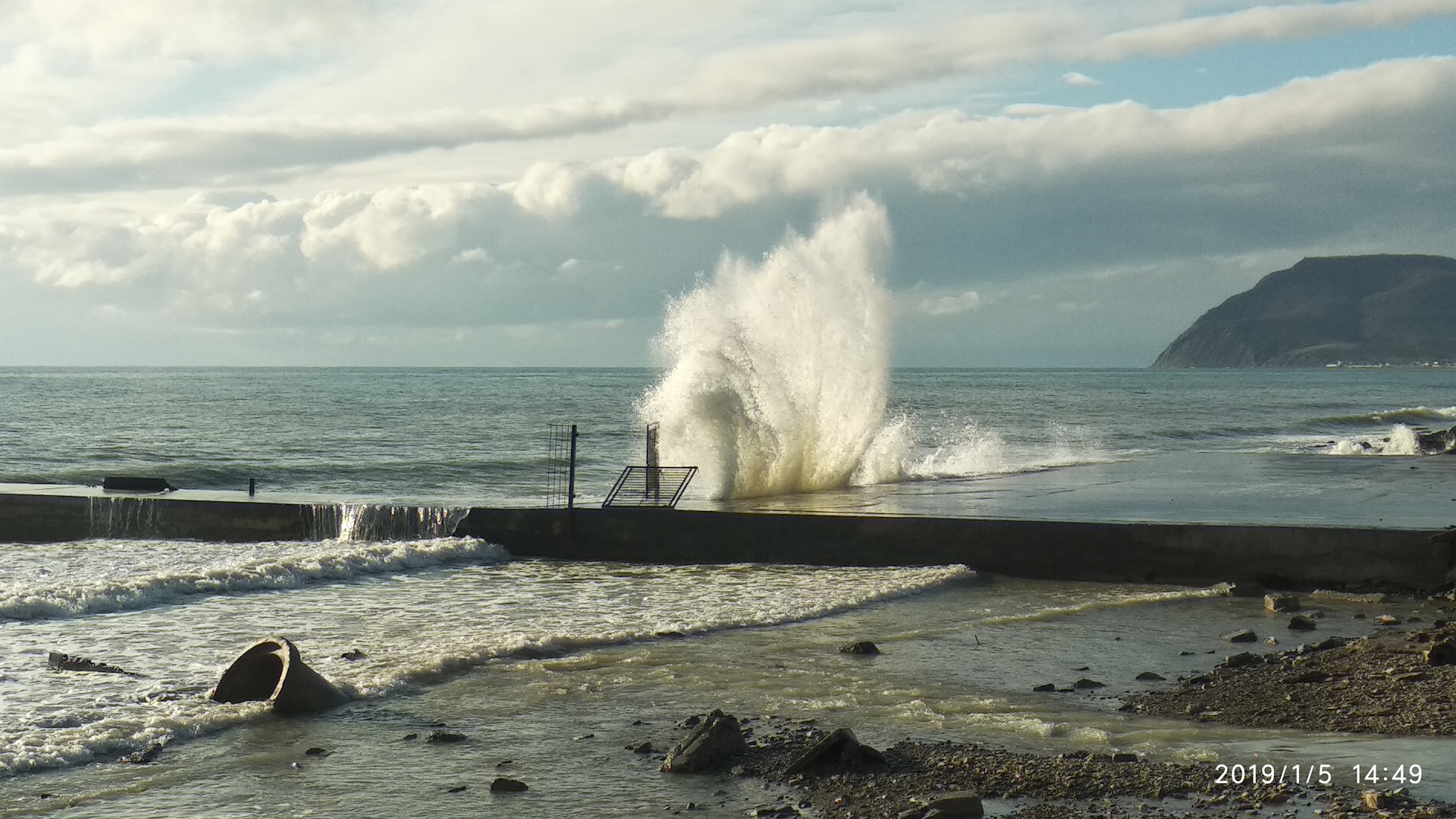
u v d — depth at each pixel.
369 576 13.58
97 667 8.68
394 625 10.50
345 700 7.77
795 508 16.34
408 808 5.75
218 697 7.79
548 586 12.91
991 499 17.83
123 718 7.16
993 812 5.49
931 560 14.11
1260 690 7.99
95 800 5.86
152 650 9.41
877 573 13.79
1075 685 8.26
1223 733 6.87
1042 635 10.22
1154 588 13.05
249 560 13.61
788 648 9.57
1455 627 10.10
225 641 9.77
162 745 6.77
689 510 15.41
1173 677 8.59
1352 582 12.61
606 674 8.59
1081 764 6.20
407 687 8.16
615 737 7.00
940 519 14.10
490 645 9.35
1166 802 5.55
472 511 15.55
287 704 7.49
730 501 17.81
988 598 12.34
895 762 6.34
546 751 6.73
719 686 8.24
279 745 6.80
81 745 6.67
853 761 6.31
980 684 8.34
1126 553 13.38
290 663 7.65
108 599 11.20
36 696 7.79
